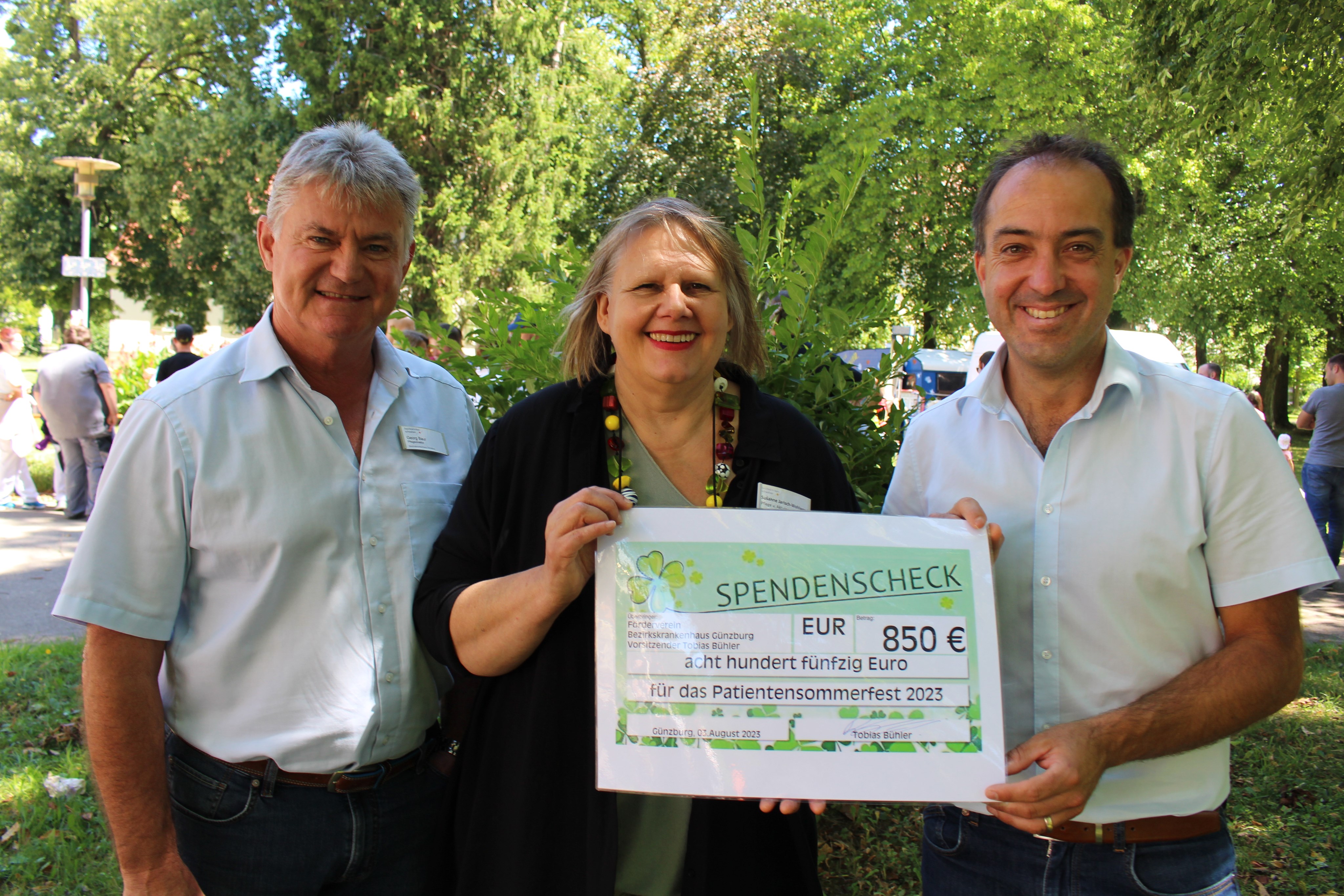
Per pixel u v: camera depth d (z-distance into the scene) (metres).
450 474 1.97
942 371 15.20
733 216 20.39
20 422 10.14
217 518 1.69
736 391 1.84
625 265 1.68
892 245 17.69
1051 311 1.63
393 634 1.81
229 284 21.83
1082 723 1.49
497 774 1.70
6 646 5.34
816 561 1.58
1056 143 1.67
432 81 20.16
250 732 1.71
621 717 1.55
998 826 1.71
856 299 3.12
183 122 21.23
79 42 26.06
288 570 1.72
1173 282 17.00
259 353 1.77
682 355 1.66
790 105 21.48
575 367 1.85
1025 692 1.69
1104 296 1.63
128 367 11.98
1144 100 9.22
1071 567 1.65
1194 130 8.73
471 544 1.80
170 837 1.66
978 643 1.56
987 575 1.58
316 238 1.71
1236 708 1.52
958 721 1.54
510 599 1.61
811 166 17.05
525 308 2.90
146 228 23.31
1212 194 15.52
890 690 1.55
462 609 1.66
